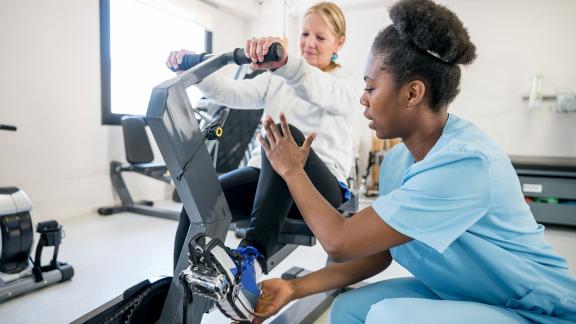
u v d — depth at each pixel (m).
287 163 0.85
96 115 3.31
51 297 1.71
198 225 0.91
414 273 0.96
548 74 3.80
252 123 2.61
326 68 1.45
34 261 1.79
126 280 1.91
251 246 0.94
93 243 2.46
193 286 0.76
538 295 0.76
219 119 0.93
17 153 2.79
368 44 4.55
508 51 3.93
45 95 2.93
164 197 4.12
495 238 0.79
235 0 4.39
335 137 1.35
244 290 0.84
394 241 0.75
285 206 1.02
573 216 3.19
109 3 3.31
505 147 4.00
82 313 1.57
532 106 3.76
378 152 4.33
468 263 0.82
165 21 3.92
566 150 3.75
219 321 1.53
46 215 2.99
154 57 3.82
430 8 0.74
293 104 1.41
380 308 0.81
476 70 4.06
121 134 3.54
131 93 3.63
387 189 1.08
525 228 0.82
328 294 1.67
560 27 3.73
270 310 0.90
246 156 2.95
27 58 2.79
